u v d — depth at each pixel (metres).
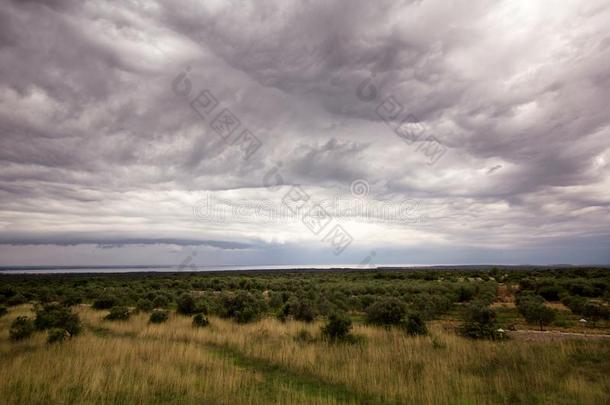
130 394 9.01
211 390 9.63
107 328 19.70
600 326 20.69
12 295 38.91
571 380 9.80
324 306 24.05
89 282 62.53
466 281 52.31
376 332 16.95
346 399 9.30
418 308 24.39
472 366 11.54
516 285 48.03
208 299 30.36
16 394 8.79
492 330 16.45
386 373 10.78
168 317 22.55
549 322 21.00
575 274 61.25
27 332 16.17
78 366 10.64
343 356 12.77
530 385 9.84
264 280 61.75
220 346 15.83
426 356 12.53
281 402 8.66
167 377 10.23
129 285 54.72
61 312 18.64
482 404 8.73
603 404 8.55
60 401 8.45
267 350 13.98
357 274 84.12
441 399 8.95
